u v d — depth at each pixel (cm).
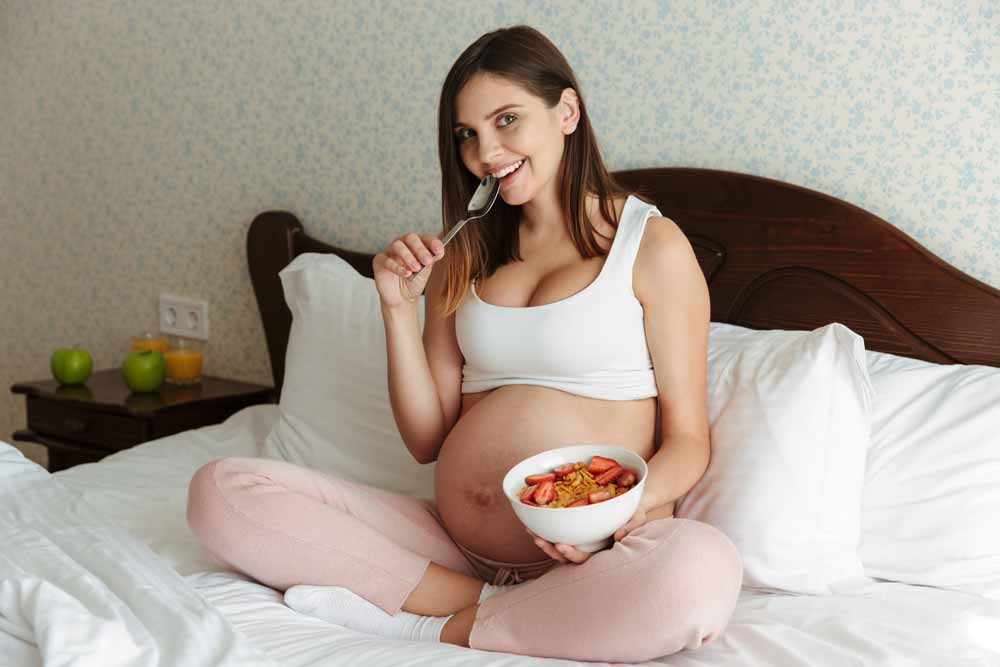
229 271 253
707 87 184
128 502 170
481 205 141
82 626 106
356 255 223
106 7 262
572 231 144
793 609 127
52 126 279
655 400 146
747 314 181
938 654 112
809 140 175
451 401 158
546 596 120
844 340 143
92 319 282
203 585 136
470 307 148
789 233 175
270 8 234
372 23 220
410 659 114
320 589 132
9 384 303
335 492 143
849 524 138
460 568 145
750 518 136
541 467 127
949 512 138
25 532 135
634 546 119
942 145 164
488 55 137
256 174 244
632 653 116
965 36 160
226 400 237
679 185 186
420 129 218
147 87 258
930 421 145
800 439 139
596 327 139
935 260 163
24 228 291
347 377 189
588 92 196
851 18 169
